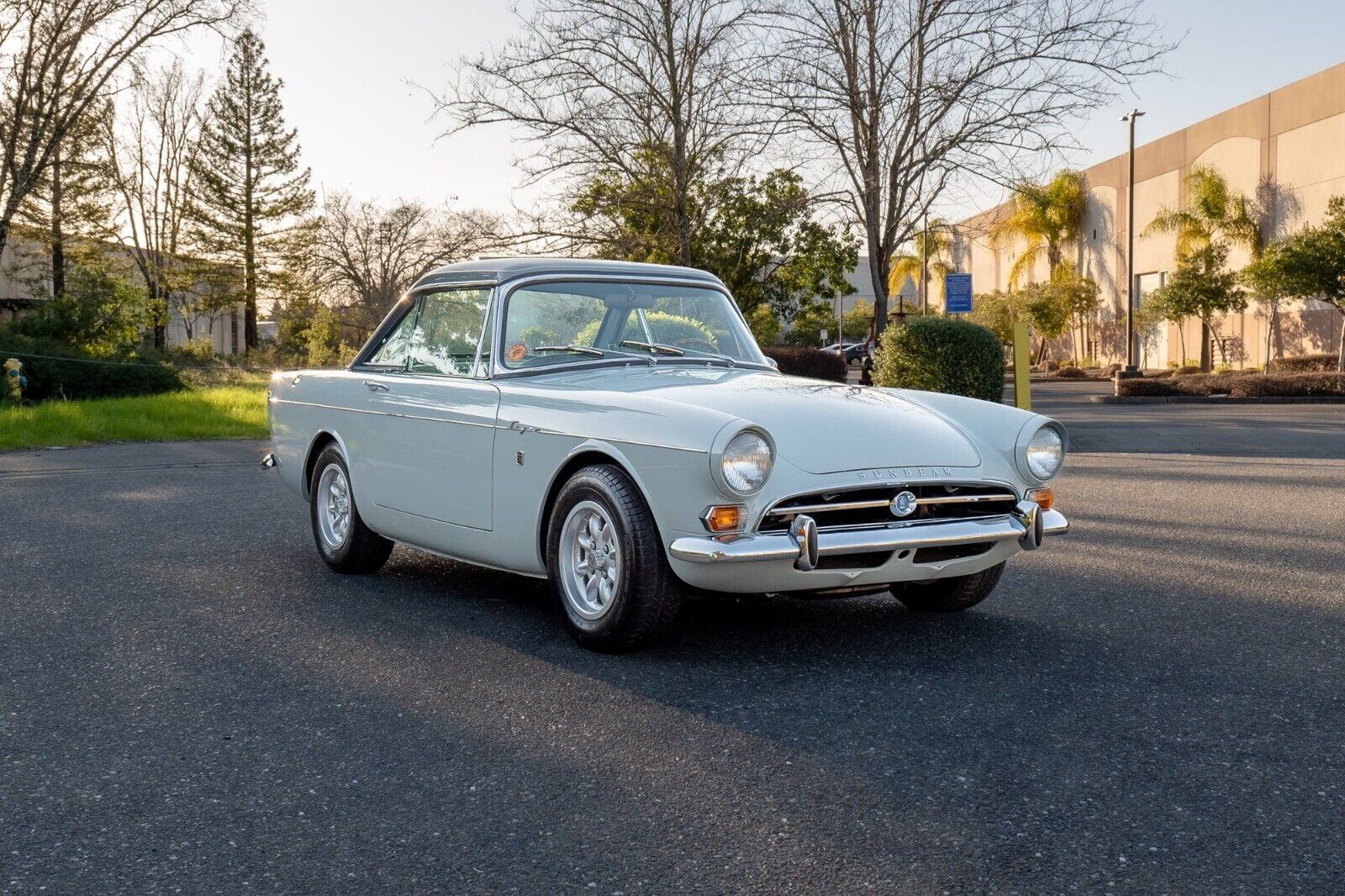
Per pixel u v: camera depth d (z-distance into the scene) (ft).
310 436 20.16
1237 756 10.66
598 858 8.61
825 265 91.25
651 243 57.88
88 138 132.36
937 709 12.10
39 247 147.33
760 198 69.97
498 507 15.58
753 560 12.65
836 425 13.96
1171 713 11.98
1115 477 34.04
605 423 13.89
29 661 14.17
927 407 15.79
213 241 160.04
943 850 8.69
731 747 11.00
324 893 8.08
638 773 10.34
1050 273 157.99
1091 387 111.55
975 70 51.26
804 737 11.26
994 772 10.29
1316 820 9.18
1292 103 109.50
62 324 87.45
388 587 18.65
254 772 10.46
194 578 19.30
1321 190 105.81
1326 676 13.32
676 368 16.70
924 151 53.47
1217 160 122.83
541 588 18.58
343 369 20.20
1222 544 22.35
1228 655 14.28
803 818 9.32
